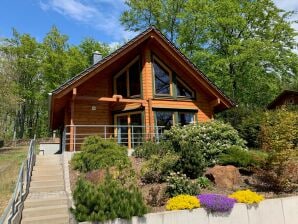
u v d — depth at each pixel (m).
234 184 11.91
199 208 9.05
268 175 11.51
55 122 26.25
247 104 30.89
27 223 8.98
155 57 20.33
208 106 21.05
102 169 11.84
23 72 44.12
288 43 29.48
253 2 29.39
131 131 19.45
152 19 33.38
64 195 10.78
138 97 19.56
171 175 10.72
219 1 28.48
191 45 30.89
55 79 43.97
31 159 12.73
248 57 26.80
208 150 13.96
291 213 10.36
